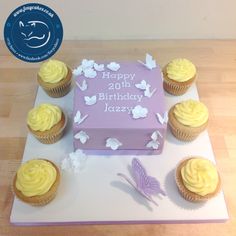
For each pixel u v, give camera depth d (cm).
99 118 43
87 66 49
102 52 63
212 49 64
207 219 42
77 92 46
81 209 43
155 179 43
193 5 60
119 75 48
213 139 50
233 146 49
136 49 63
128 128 43
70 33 64
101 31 64
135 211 42
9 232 42
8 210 44
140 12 61
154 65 50
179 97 54
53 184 42
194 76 52
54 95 53
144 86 46
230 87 57
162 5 60
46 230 42
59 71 52
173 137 49
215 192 41
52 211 42
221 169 47
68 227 42
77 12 60
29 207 43
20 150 49
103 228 42
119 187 44
